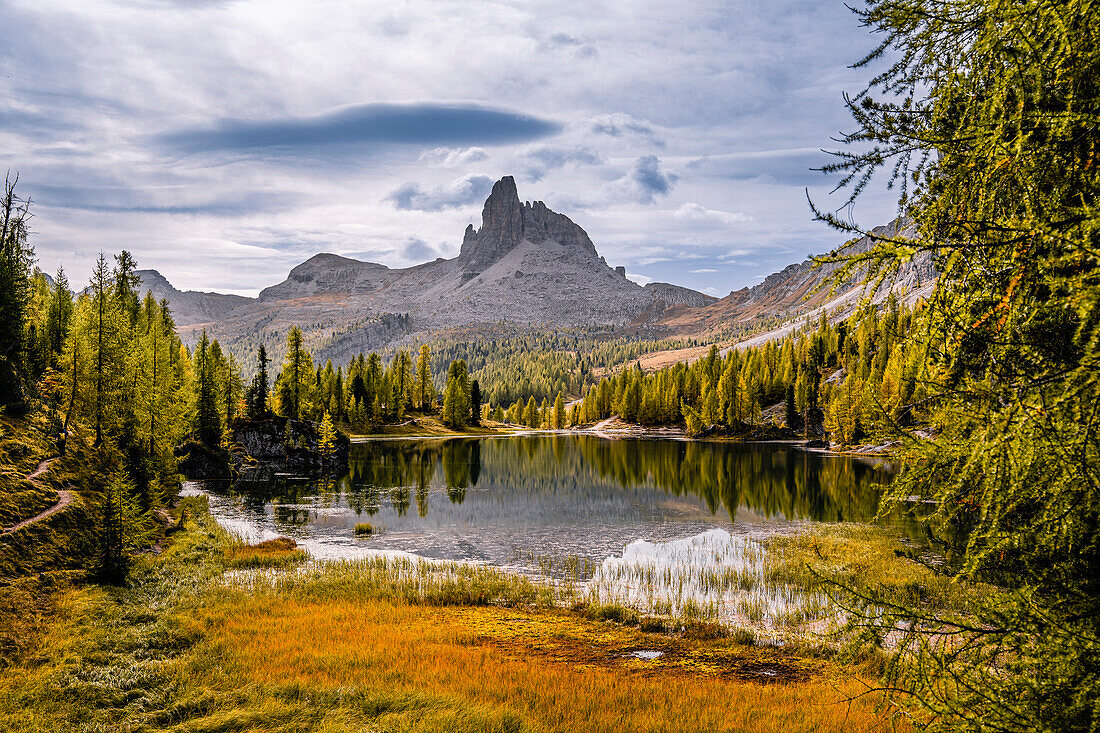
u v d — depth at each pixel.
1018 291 4.05
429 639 21.98
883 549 35.69
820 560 34.09
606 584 31.20
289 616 24.38
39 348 58.12
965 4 4.15
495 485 68.19
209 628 22.38
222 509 52.41
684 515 50.53
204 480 68.19
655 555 37.44
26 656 18.80
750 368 157.00
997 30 3.93
